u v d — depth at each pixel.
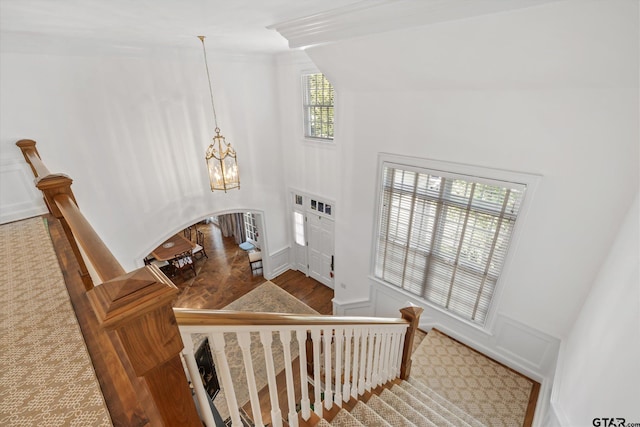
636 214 2.05
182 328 0.83
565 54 2.04
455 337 3.84
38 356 1.58
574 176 2.51
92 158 3.78
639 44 1.76
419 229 3.77
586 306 2.61
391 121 3.49
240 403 3.77
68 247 2.66
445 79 2.77
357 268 4.64
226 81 4.91
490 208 3.11
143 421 1.25
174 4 2.23
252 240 8.66
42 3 2.11
